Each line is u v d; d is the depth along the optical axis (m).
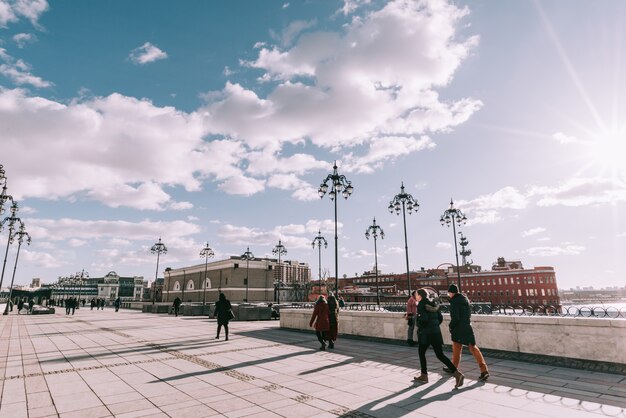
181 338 13.08
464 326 6.52
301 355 9.35
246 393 5.82
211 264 63.28
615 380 6.38
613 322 7.07
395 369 7.60
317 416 4.73
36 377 6.98
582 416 4.56
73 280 100.38
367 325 12.33
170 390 6.02
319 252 44.12
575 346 7.55
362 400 5.40
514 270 78.19
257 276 59.28
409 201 27.02
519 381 6.40
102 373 7.30
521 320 8.45
